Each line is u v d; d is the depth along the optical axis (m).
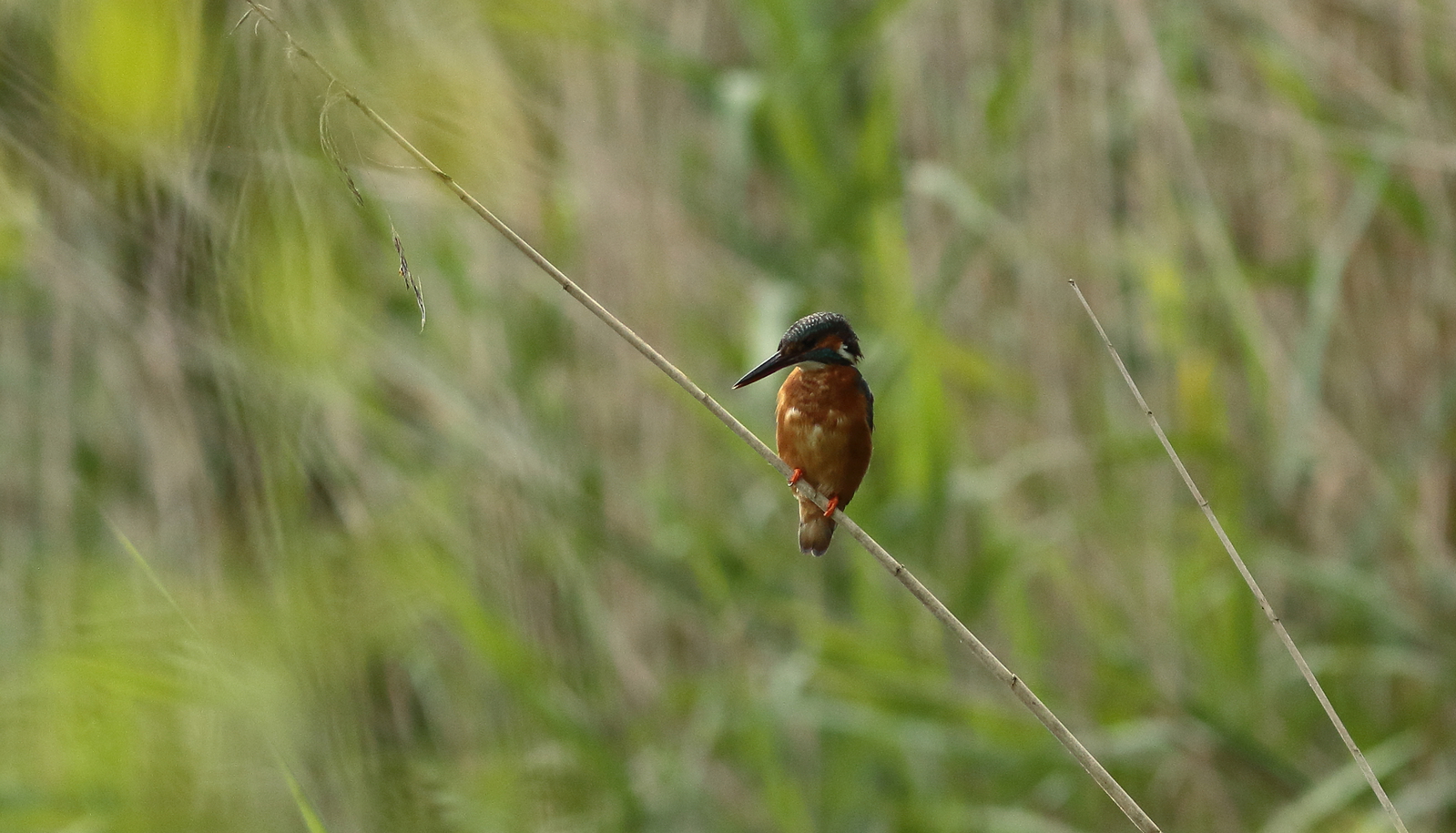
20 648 6.21
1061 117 12.07
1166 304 11.38
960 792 10.87
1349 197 11.92
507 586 9.45
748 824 10.72
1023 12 12.36
